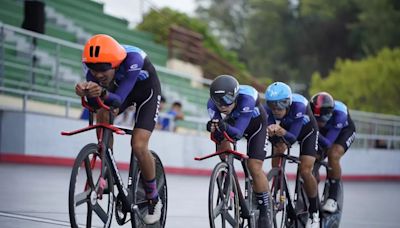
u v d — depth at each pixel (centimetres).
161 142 2922
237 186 1223
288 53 9206
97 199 1003
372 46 8488
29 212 1431
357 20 9000
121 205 1072
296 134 1383
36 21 2855
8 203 1530
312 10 9131
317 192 1459
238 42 9631
